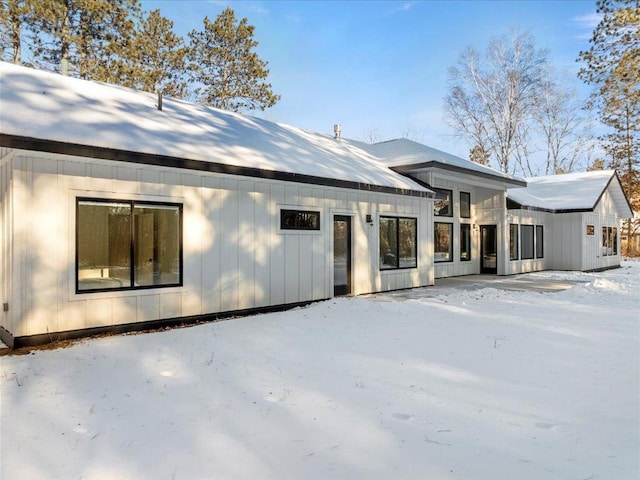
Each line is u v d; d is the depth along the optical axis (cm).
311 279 955
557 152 3344
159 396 394
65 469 268
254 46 2583
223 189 794
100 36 1922
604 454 289
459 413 360
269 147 968
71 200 615
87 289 630
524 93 3166
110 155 619
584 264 1830
